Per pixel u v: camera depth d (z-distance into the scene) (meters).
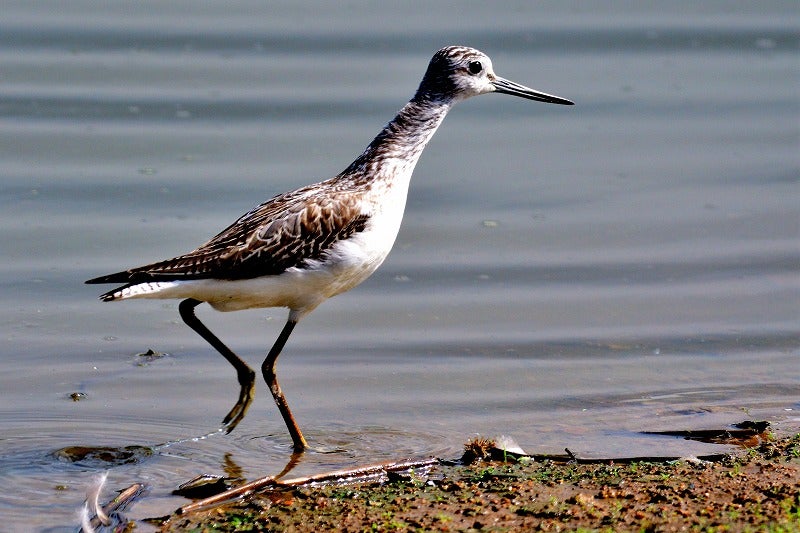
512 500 9.38
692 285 15.15
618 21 22.80
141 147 18.12
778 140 18.89
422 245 16.30
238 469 10.37
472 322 14.27
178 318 14.34
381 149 11.71
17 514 9.38
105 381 12.48
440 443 10.90
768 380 12.45
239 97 19.77
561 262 15.76
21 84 19.83
